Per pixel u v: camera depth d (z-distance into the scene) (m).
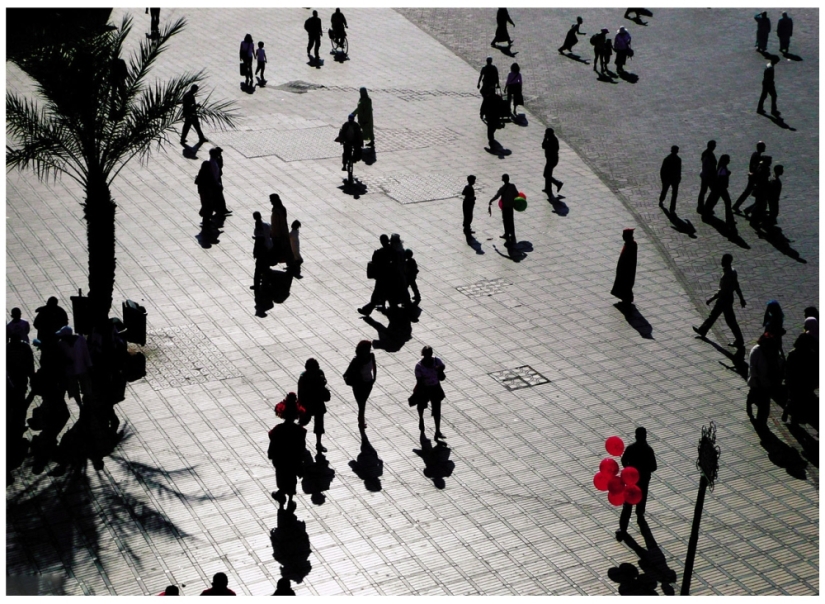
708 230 25.00
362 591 12.91
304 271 22.50
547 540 13.98
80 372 16.27
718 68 37.72
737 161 29.45
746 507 14.73
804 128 31.94
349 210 25.95
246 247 23.66
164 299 21.05
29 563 13.39
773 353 16.42
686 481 15.32
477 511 14.57
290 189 27.31
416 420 16.88
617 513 14.58
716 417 17.05
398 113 33.69
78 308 18.72
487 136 31.47
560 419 16.92
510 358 18.91
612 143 31.03
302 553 13.66
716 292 19.94
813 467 15.68
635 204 26.62
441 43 41.12
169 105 18.59
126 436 16.28
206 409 17.09
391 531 14.12
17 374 16.30
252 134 31.47
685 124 32.50
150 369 18.31
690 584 13.07
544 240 24.33
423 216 25.66
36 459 15.60
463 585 13.06
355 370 15.77
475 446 16.14
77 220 24.91
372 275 20.28
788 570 13.41
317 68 38.16
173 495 14.84
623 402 17.47
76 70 17.70
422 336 19.72
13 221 24.75
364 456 15.85
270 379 18.06
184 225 24.86
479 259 23.23
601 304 21.12
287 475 14.05
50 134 18.30
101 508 14.53
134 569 13.31
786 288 21.92
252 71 36.41
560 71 37.75
